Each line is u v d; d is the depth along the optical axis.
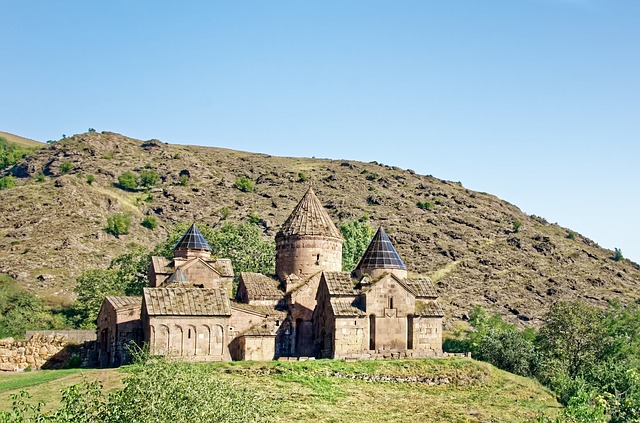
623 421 50.06
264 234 158.12
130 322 69.06
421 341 72.81
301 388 59.91
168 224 166.62
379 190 196.62
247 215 170.50
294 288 75.69
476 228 177.12
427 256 154.75
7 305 108.25
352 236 120.19
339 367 65.50
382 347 71.25
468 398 62.72
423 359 69.50
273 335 71.50
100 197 166.12
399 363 67.75
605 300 144.38
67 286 124.56
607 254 180.50
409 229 167.88
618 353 80.50
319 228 78.06
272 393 57.59
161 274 79.44
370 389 62.25
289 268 77.62
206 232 109.56
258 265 105.25
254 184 196.88
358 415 54.28
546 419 39.22
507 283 146.75
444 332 109.75
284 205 179.50
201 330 67.12
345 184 199.12
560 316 83.00
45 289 122.00
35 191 161.38
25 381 57.91
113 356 68.31
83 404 32.88
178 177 191.50
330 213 173.88
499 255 161.38
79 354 73.00
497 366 76.62
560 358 79.56
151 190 182.75
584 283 153.12
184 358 66.00
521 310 133.88
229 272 80.31
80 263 135.00
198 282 77.56
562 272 157.12
